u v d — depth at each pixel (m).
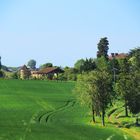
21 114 152.50
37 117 148.00
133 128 130.12
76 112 163.25
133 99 144.62
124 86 145.50
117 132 122.50
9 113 153.88
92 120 146.12
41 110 164.25
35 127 123.19
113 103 163.62
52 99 193.12
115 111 160.50
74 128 126.25
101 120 146.38
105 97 138.25
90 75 141.12
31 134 110.94
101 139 110.62
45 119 145.25
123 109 161.75
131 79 147.25
